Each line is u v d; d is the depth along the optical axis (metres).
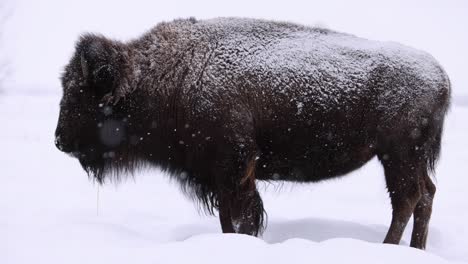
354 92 19.98
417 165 20.28
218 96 19.12
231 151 19.08
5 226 17.78
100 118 20.02
